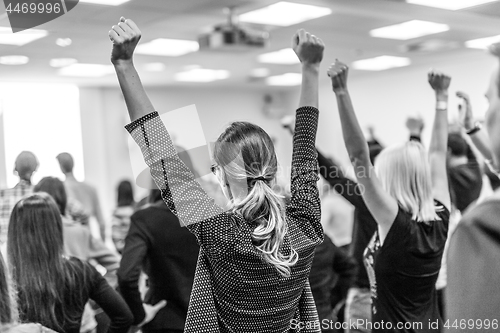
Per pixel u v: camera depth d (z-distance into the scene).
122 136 8.85
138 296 1.87
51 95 8.12
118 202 4.22
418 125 3.04
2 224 2.45
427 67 6.88
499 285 0.58
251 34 4.39
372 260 1.80
